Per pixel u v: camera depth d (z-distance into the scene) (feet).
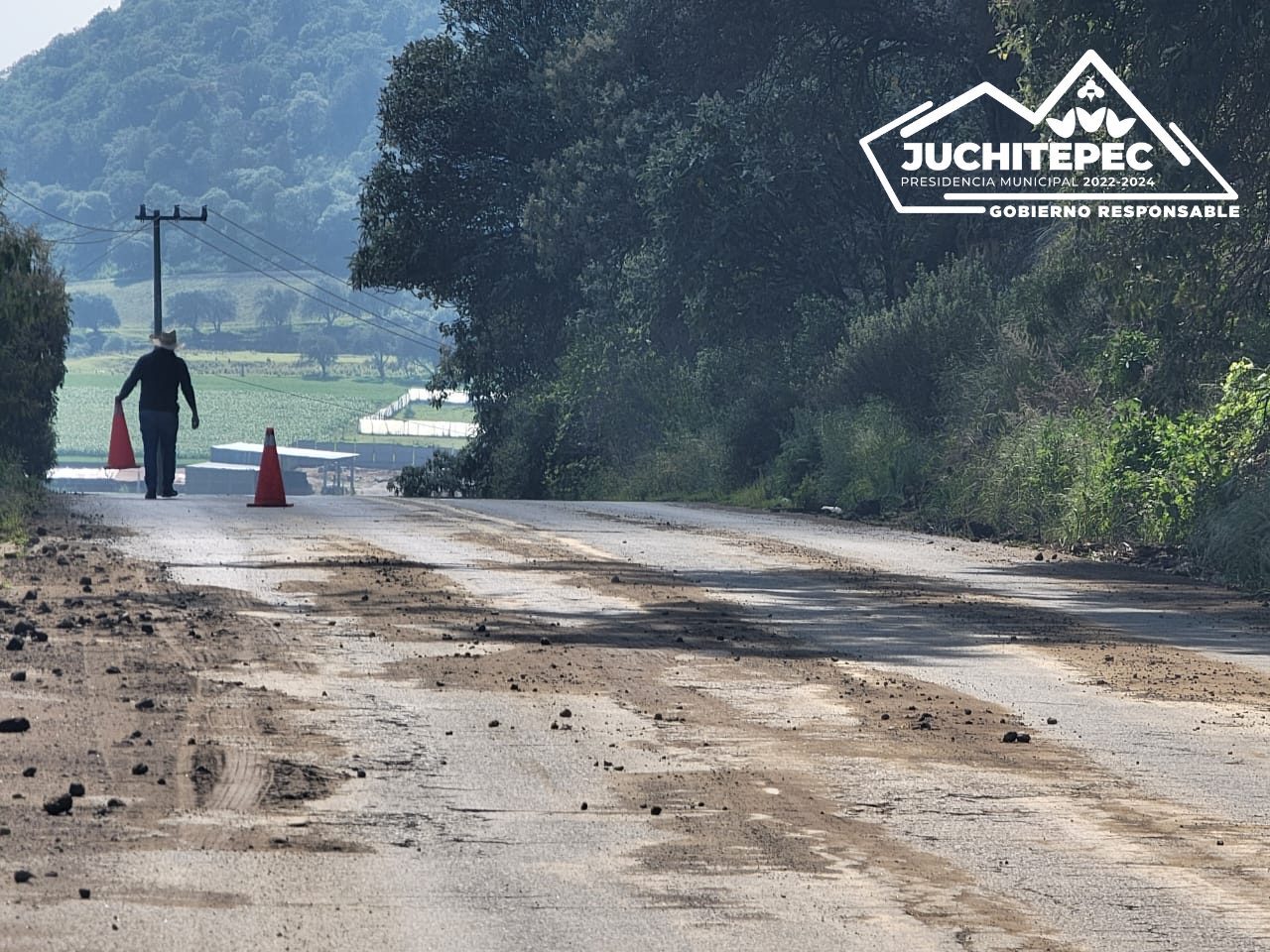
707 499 336.49
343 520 221.87
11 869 63.31
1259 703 108.47
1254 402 212.23
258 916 59.41
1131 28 214.90
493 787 79.97
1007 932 60.03
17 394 270.26
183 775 79.10
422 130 514.68
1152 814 78.28
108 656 110.42
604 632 129.70
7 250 222.89
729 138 375.25
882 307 350.84
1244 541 187.21
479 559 177.17
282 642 119.44
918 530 241.55
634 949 57.21
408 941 57.36
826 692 107.45
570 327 475.72
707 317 386.93
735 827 73.82
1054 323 274.77
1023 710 103.86
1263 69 208.85
